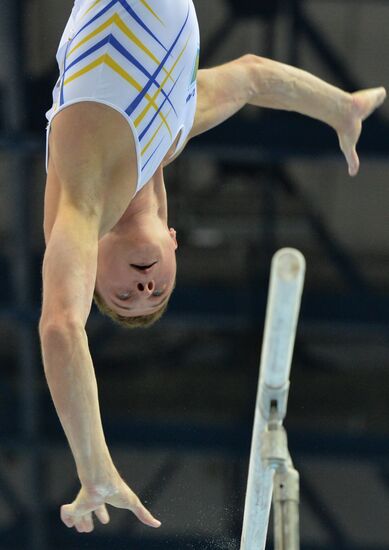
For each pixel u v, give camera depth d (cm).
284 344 1060
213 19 3391
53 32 3222
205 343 4053
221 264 3862
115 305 1416
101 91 1350
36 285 3581
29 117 3228
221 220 3934
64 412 1220
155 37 1393
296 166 3938
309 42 3416
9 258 3581
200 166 3891
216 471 3847
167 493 3841
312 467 3988
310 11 3459
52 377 1216
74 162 1319
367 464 3912
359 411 4062
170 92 1404
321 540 3969
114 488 1255
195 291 3766
